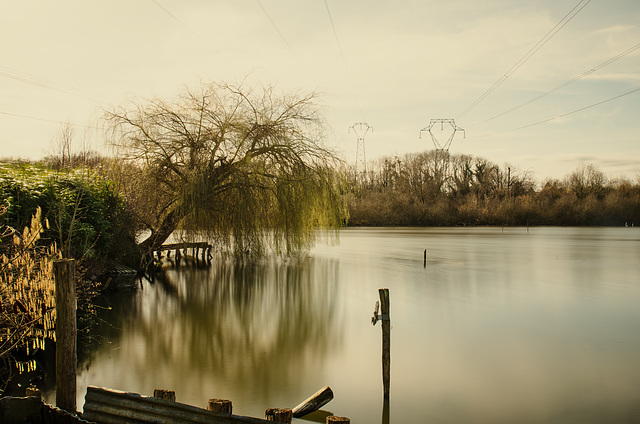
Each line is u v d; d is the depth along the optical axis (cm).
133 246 2450
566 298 1956
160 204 2569
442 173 9194
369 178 9262
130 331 1483
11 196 1393
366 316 1680
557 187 9000
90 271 1852
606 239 5222
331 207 2781
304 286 2266
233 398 991
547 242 4806
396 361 1199
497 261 3228
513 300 1922
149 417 631
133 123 2483
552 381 1067
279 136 2608
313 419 883
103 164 2545
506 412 920
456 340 1374
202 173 2444
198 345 1339
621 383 1055
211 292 2116
